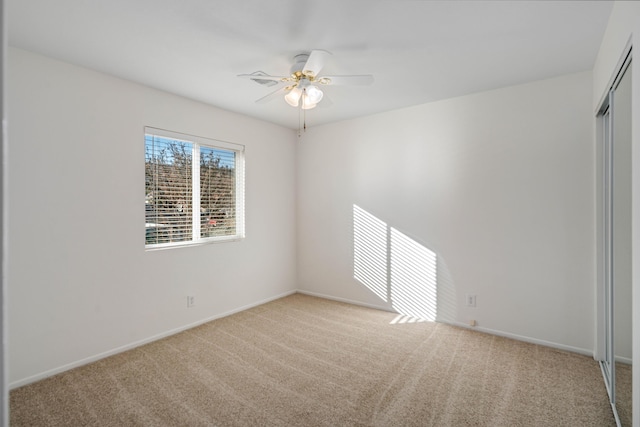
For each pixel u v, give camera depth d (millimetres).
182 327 3229
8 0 1757
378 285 3885
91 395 2125
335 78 2336
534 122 2885
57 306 2408
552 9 1859
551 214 2816
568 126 2732
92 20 1939
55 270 2400
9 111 2209
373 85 2977
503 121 3033
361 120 3986
